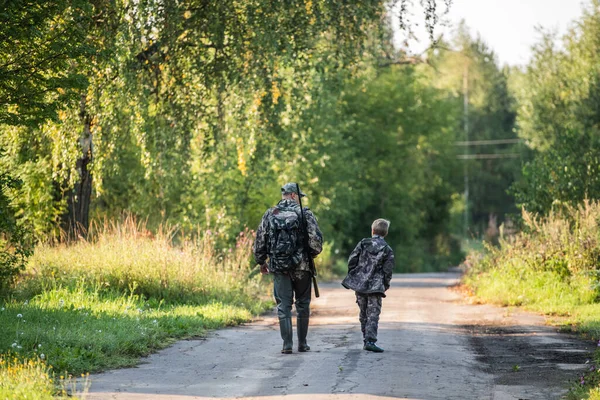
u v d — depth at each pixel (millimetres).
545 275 39062
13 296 29594
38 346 19500
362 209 104875
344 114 94750
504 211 175750
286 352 21781
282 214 21906
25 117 24156
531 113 91938
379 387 16922
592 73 82312
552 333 27031
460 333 27047
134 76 34438
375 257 22453
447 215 140375
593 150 51344
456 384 17594
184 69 37750
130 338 22016
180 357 21000
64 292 29844
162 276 34188
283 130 42969
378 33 39719
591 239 38469
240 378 18062
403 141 109375
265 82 37125
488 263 49812
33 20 22734
